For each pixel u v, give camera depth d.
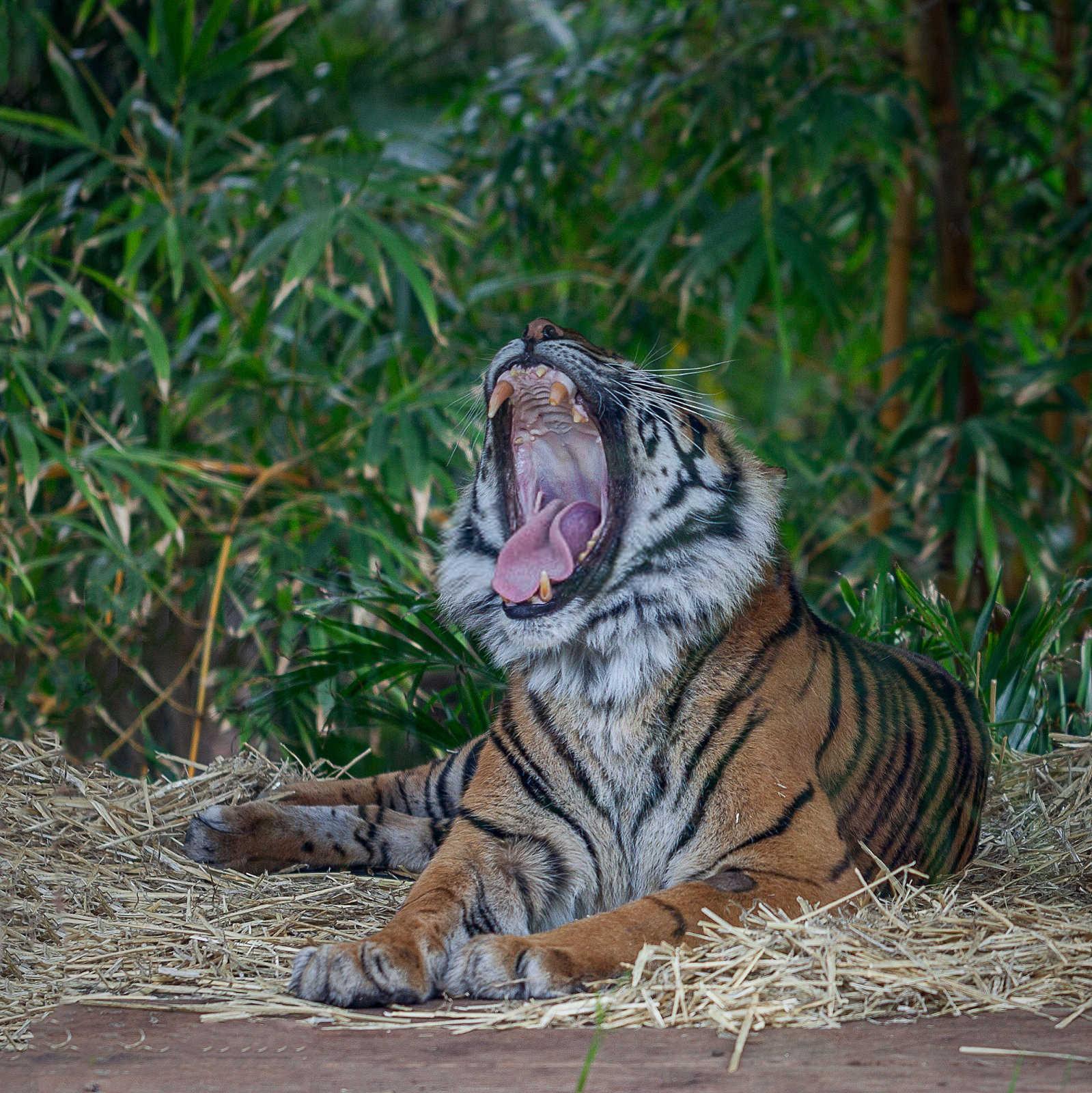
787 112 12.25
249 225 11.91
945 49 13.02
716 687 5.91
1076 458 13.21
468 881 5.69
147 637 10.59
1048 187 14.45
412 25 17.05
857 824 6.23
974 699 7.61
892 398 14.04
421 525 10.17
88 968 5.21
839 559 14.65
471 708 8.50
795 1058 4.19
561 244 14.77
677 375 6.66
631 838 5.95
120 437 10.93
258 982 5.09
